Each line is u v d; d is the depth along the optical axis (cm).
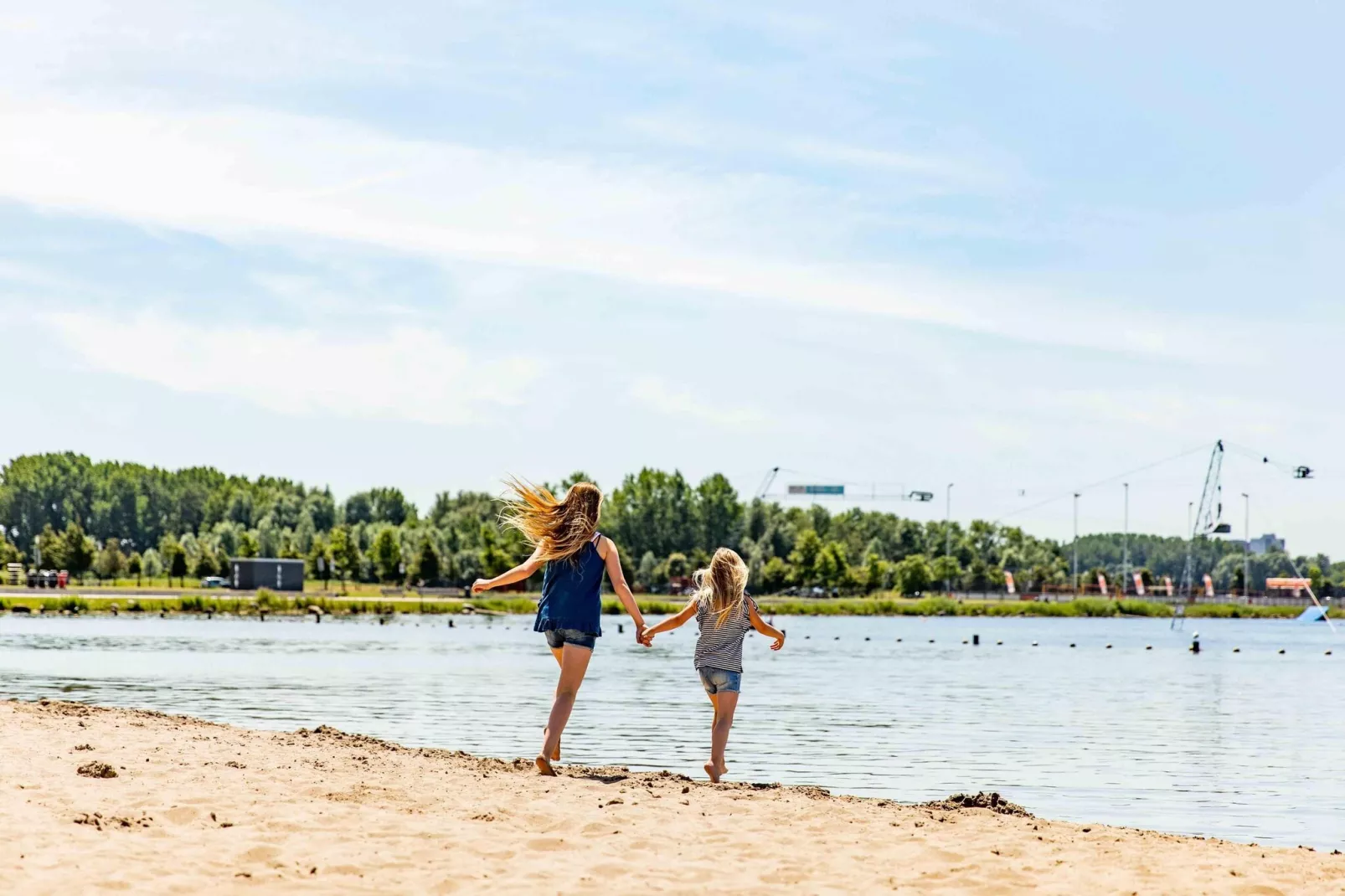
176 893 652
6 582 13538
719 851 814
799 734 2277
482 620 9856
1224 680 4359
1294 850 864
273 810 883
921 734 2311
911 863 790
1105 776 1784
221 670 3788
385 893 676
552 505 1141
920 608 15038
